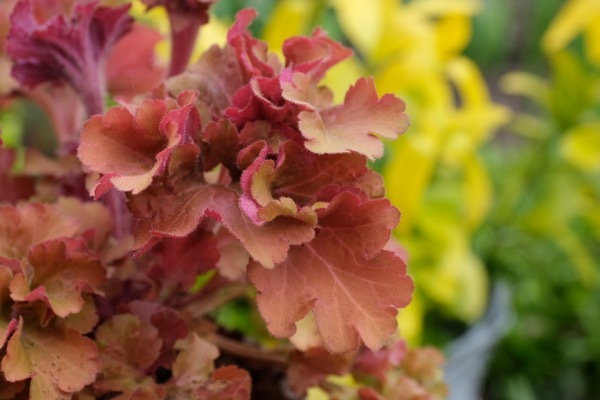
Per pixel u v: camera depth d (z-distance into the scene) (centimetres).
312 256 39
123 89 53
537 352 125
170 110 39
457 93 212
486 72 238
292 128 40
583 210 126
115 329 43
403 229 91
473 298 101
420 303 98
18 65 46
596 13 103
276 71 42
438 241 102
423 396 47
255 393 49
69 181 50
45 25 45
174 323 44
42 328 41
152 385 42
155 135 39
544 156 118
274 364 48
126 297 46
